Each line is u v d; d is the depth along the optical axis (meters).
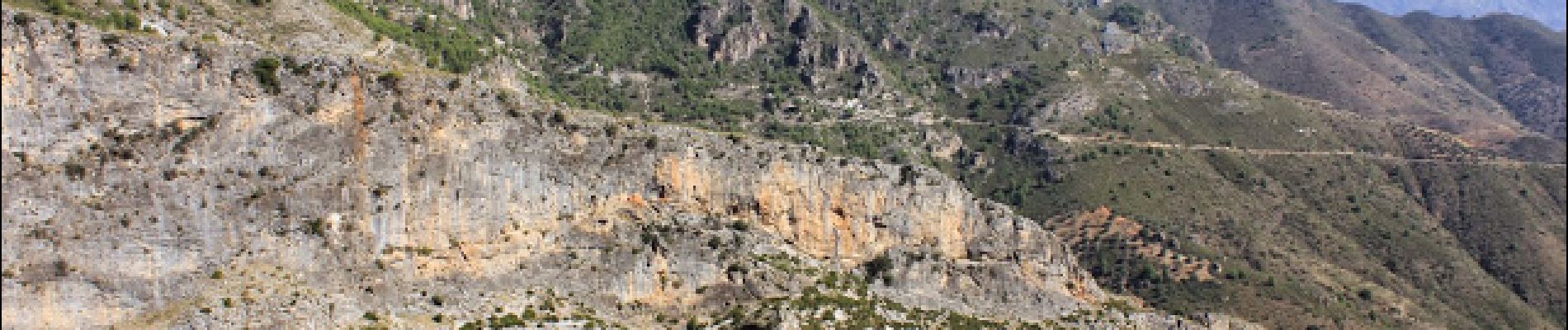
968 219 194.50
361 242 138.75
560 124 157.12
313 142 136.75
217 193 130.00
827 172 179.62
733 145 173.00
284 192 134.25
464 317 141.75
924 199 188.75
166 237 126.25
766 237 171.62
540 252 152.00
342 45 167.88
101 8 141.62
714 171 168.62
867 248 182.00
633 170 161.62
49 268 119.62
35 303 118.44
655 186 163.62
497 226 148.75
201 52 131.62
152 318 123.81
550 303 148.88
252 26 158.50
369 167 139.88
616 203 160.00
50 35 122.56
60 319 119.81
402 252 141.50
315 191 136.25
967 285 188.88
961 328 175.88
